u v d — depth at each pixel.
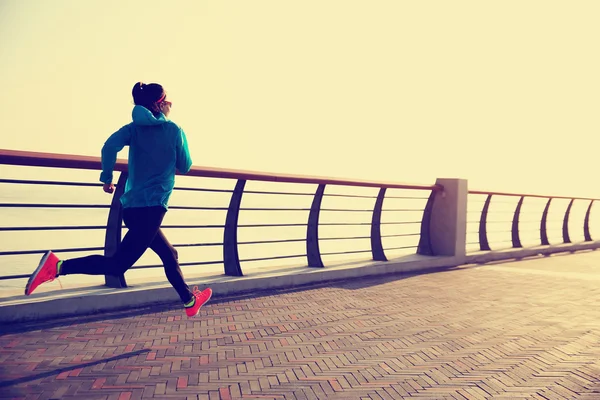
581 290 6.88
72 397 2.78
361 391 3.03
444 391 3.06
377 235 8.09
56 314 4.40
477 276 7.88
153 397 2.83
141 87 3.77
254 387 3.04
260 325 4.52
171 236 57.41
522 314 5.27
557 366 3.59
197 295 3.91
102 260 3.44
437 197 9.15
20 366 3.23
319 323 4.66
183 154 3.79
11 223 61.44
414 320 4.89
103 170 3.54
